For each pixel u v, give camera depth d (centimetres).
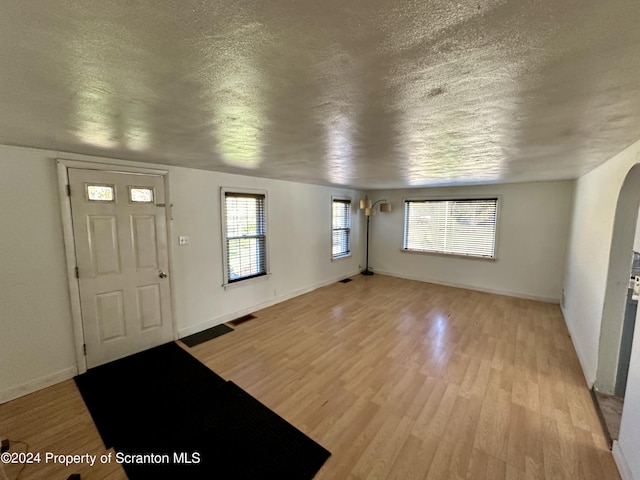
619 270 231
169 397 238
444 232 588
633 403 160
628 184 214
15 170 231
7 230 230
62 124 164
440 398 234
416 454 181
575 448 184
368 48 85
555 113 142
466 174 382
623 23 70
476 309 446
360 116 149
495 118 150
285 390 246
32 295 244
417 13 69
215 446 188
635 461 153
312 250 549
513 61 92
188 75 103
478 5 65
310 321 399
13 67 95
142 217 308
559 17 69
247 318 410
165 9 67
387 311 439
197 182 354
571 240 415
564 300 427
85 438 195
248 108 138
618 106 130
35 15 67
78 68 97
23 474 168
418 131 176
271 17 71
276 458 178
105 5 65
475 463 174
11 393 235
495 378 262
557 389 246
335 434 197
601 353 241
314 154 253
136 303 309
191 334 357
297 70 100
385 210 644
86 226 271
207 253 371
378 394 240
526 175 387
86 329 275
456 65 95
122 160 288
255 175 407
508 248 513
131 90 116
